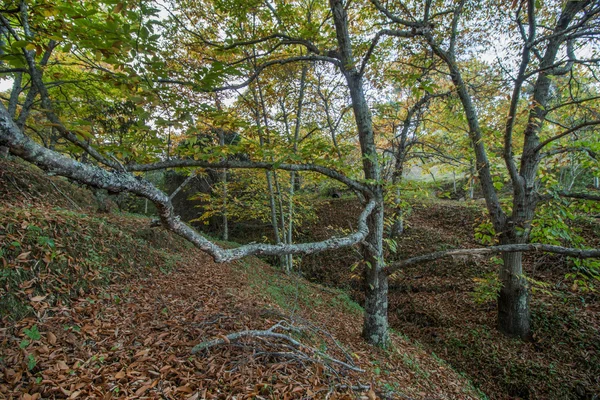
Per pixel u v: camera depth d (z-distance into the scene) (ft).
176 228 6.98
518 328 21.50
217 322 13.48
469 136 20.86
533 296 24.36
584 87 24.41
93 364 9.53
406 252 36.17
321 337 15.81
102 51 6.43
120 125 21.91
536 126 20.15
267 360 10.66
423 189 15.98
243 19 18.54
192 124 8.77
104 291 15.06
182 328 12.59
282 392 9.04
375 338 17.57
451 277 30.76
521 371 19.01
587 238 27.55
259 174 38.45
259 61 28.89
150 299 15.76
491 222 22.61
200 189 49.80
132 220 29.43
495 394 18.43
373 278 17.47
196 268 25.07
